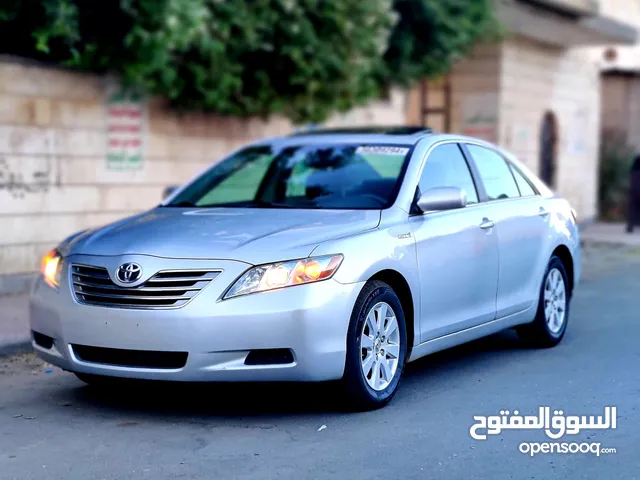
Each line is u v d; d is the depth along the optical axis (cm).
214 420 609
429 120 2078
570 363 781
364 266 602
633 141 2712
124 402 658
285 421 604
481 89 2006
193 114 1287
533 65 2120
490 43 1759
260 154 779
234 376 571
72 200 1148
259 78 1263
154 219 670
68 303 605
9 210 1084
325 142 768
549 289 846
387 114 1636
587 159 2408
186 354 570
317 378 580
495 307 756
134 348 577
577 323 977
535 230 814
